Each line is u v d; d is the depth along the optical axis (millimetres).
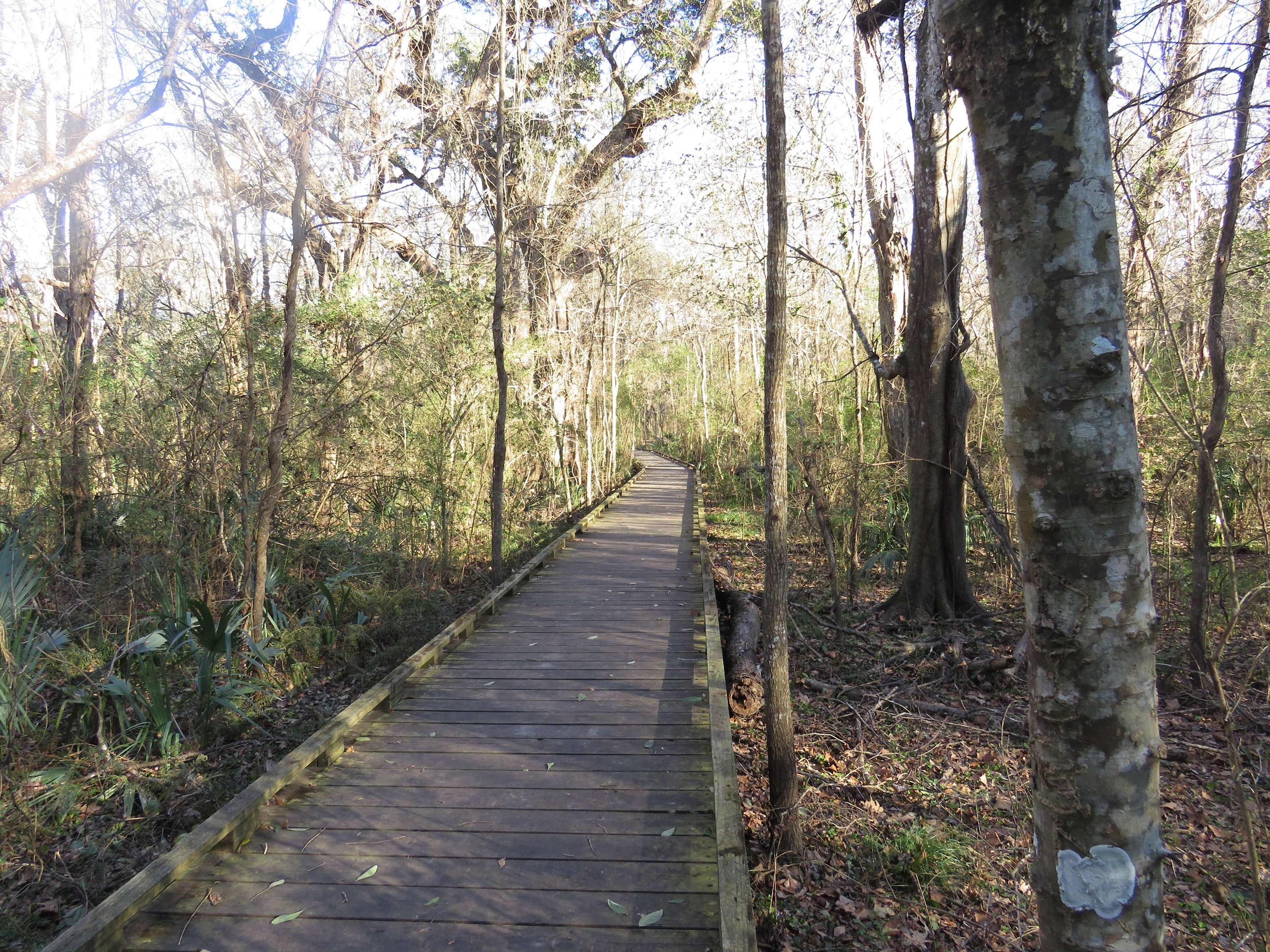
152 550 7562
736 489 19781
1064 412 1767
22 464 7949
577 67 15391
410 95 13688
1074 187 1745
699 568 10258
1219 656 3320
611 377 22359
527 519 14508
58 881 4055
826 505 8969
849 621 8312
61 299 10289
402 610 8570
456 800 3883
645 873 3252
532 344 13789
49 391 8242
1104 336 1740
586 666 6055
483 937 2857
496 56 13609
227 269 8258
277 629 7340
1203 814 4516
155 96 7012
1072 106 1739
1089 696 1786
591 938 2855
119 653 5469
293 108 7348
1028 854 3979
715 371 30688
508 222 13688
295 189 7188
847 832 4383
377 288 10812
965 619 7836
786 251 3818
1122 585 1770
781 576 3922
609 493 20422
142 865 4168
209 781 4957
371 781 4102
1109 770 1779
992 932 3525
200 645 5641
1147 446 9227
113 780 4887
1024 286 1806
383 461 10305
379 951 2777
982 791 4781
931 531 8000
